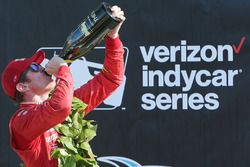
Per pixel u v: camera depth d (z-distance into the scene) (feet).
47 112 24.72
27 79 26.73
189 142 41.70
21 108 26.50
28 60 27.04
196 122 41.63
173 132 41.70
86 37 26.05
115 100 41.70
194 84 41.55
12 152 42.04
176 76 41.65
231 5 41.60
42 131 25.25
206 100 41.60
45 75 26.89
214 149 41.63
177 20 41.73
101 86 28.71
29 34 42.01
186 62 41.63
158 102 41.65
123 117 41.70
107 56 28.40
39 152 25.99
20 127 25.27
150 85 41.65
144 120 41.73
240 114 41.52
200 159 41.70
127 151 41.81
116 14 26.11
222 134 41.60
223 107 41.52
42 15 42.01
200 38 41.63
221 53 41.60
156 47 41.70
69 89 25.16
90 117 41.73
